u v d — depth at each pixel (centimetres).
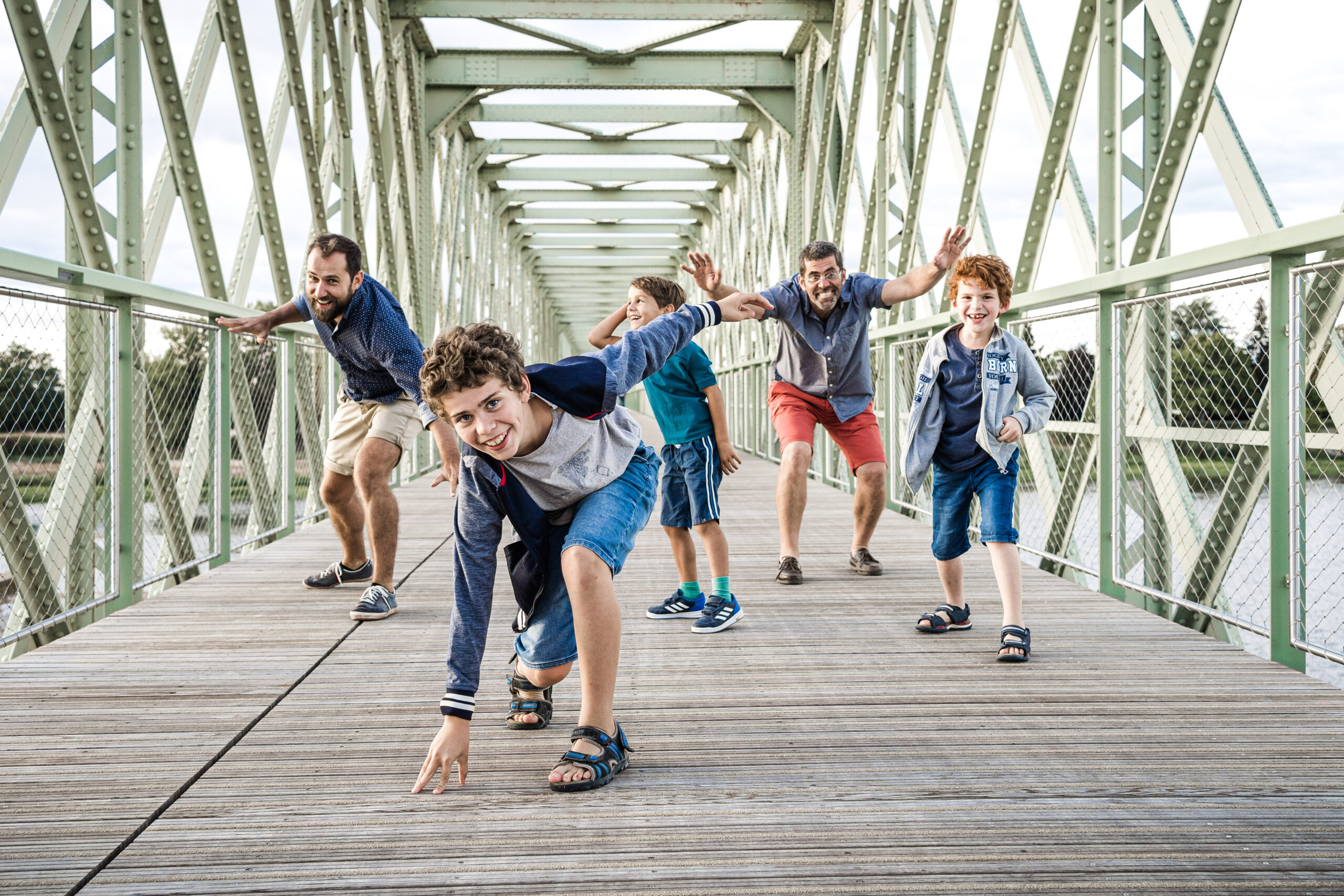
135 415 346
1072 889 135
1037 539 449
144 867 142
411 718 213
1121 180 420
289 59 644
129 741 197
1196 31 368
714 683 240
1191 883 137
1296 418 246
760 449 1193
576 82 1140
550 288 3195
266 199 598
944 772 179
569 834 153
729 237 1719
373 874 140
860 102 889
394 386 328
